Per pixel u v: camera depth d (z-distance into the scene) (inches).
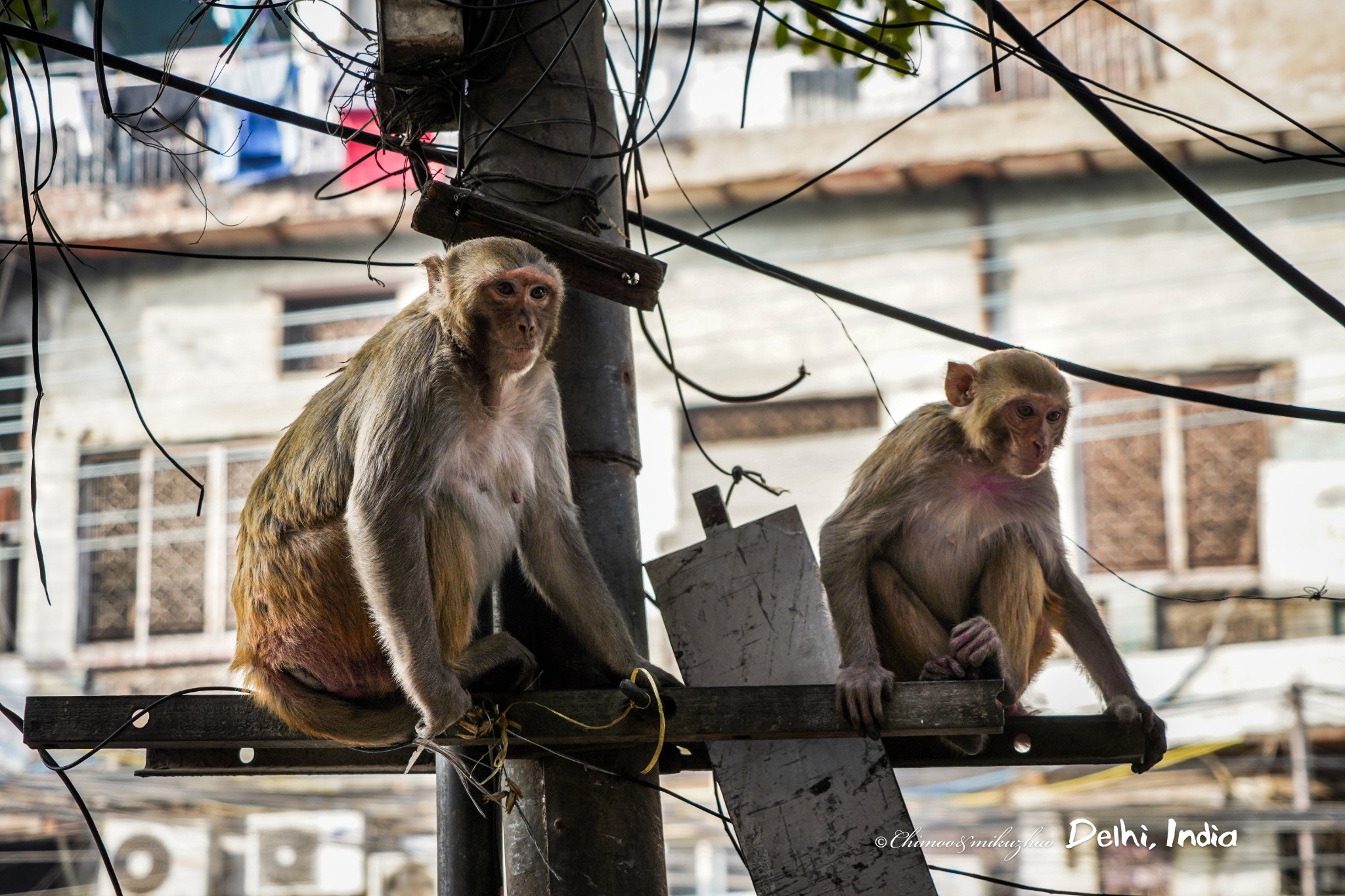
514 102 207.3
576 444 197.3
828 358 666.8
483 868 189.5
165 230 712.4
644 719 161.9
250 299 708.7
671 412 664.4
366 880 590.2
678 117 709.9
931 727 160.6
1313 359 637.3
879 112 702.5
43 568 169.5
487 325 181.8
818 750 174.9
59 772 164.9
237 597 184.7
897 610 201.9
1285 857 547.8
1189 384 644.7
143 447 693.9
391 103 214.1
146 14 719.7
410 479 174.2
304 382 701.3
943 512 211.0
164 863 596.7
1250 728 574.9
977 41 694.5
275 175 712.4
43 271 712.4
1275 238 659.4
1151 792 563.8
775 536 189.8
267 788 595.2
